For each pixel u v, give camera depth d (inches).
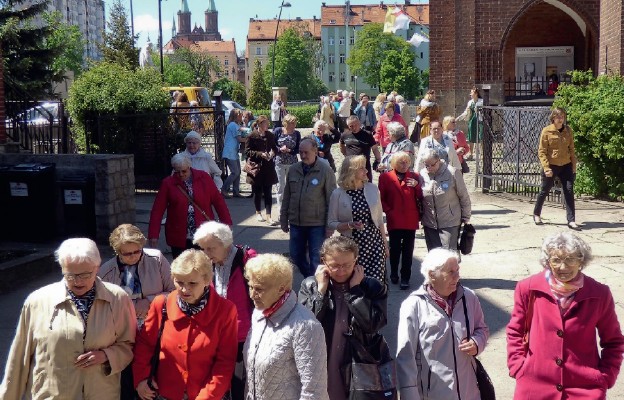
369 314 189.3
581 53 1198.3
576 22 1191.6
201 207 334.3
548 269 187.2
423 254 454.3
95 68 758.5
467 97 1073.5
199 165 431.8
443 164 362.9
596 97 593.0
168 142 739.4
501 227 519.8
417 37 1897.1
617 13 818.8
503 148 645.3
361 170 320.8
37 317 192.1
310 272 346.6
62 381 190.1
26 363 194.5
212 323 187.8
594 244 462.3
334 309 192.9
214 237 222.1
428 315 192.7
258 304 176.6
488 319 338.3
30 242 471.5
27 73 1346.0
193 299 184.7
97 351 191.5
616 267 410.3
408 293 372.8
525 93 1192.2
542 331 184.9
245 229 537.3
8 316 345.7
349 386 191.3
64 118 662.5
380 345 193.6
